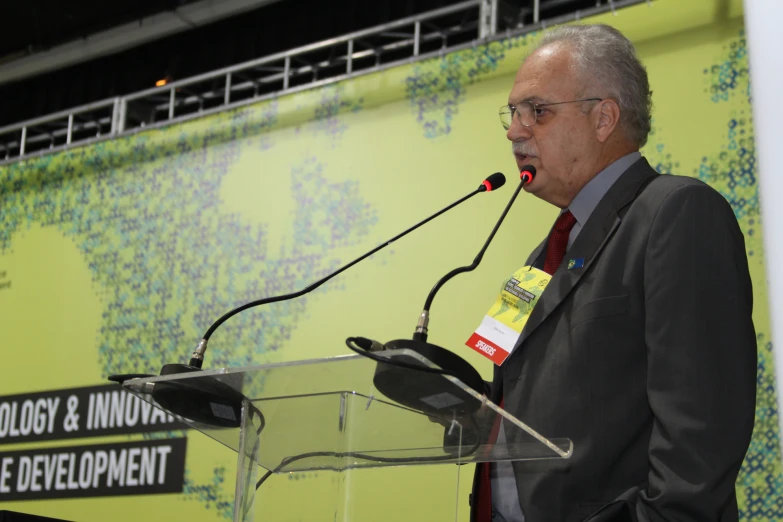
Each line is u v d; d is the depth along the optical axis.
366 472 3.10
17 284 4.26
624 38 1.90
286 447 1.55
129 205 4.08
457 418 1.42
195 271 3.80
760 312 2.61
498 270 3.11
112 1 4.93
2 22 5.16
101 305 4.00
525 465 1.61
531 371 1.66
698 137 2.84
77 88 5.44
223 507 3.43
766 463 2.51
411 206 3.37
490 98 3.34
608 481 1.53
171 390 1.52
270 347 3.50
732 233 1.55
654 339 1.47
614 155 1.83
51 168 4.36
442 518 2.95
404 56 4.57
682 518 1.33
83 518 3.72
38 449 3.94
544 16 4.07
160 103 4.75
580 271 1.67
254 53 4.95
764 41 0.96
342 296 3.41
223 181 3.86
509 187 3.19
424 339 1.53
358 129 3.60
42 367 4.07
